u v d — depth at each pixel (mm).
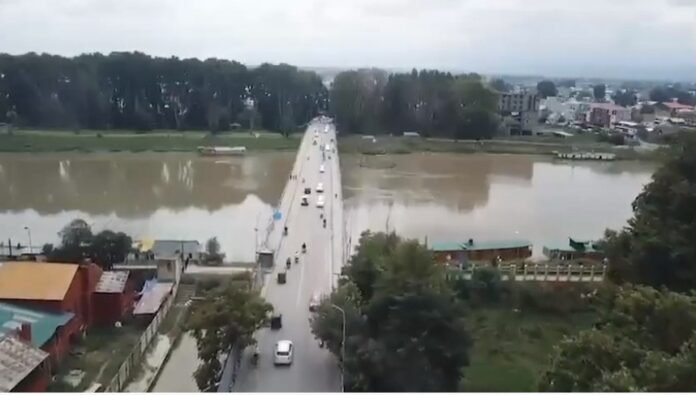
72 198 99375
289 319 48125
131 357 44688
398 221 88250
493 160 144500
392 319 38469
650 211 50312
